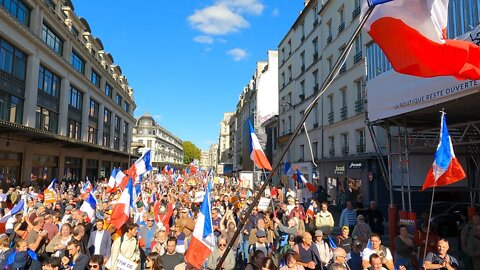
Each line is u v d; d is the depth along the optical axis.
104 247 7.17
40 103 27.39
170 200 13.34
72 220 8.89
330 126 24.48
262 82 49.25
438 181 6.36
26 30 23.28
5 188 22.97
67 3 35.50
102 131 45.28
